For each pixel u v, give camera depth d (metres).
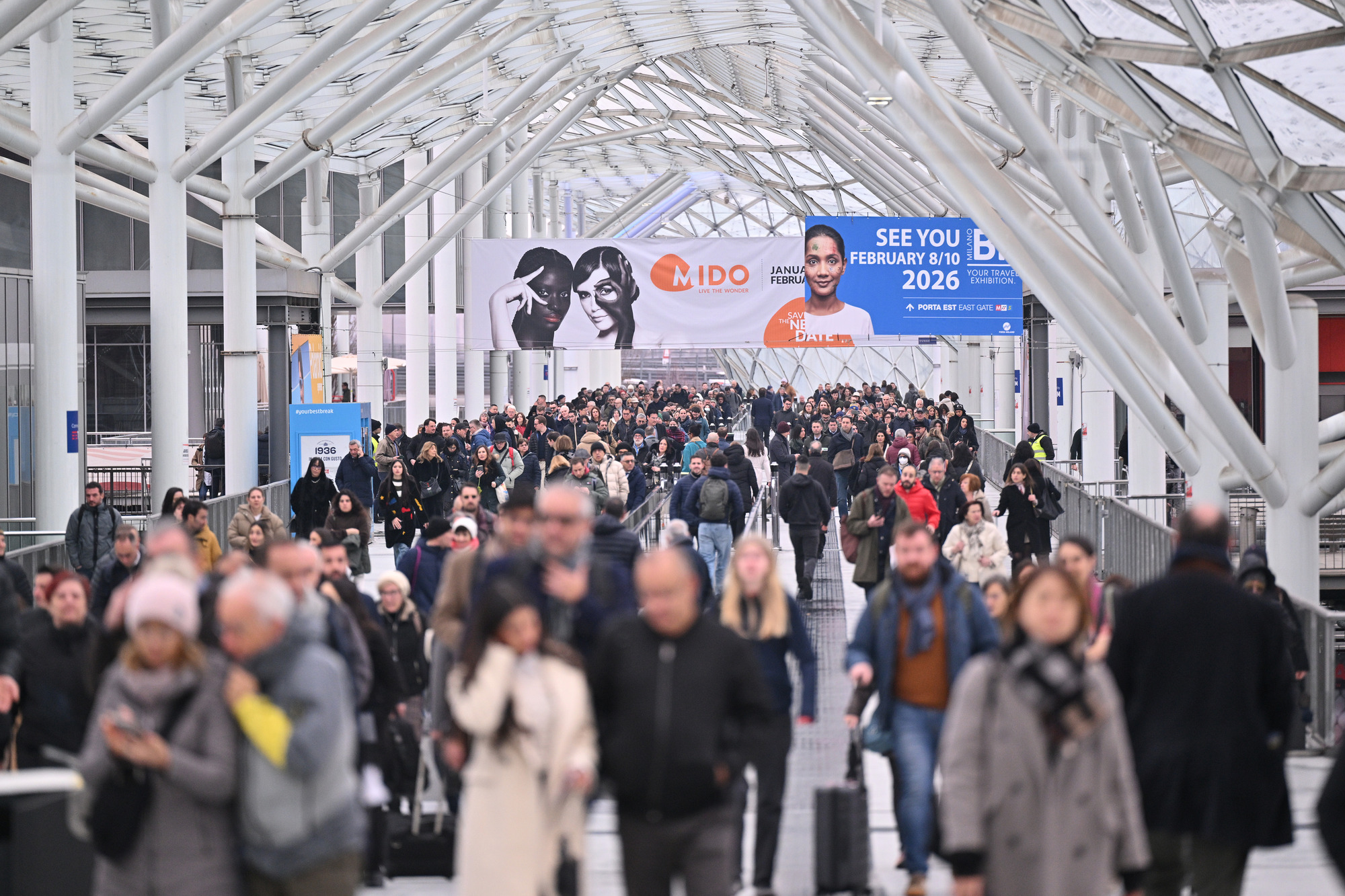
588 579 25.62
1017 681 17.16
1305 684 37.41
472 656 18.86
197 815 17.08
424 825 29.28
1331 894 25.77
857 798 25.28
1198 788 20.12
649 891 18.94
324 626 23.72
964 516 45.66
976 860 16.89
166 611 17.11
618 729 18.97
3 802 19.89
